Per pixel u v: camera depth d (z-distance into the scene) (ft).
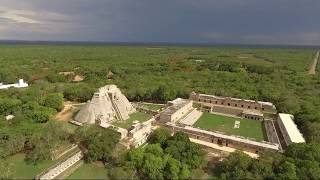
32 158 239.50
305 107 376.48
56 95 382.63
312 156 223.51
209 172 231.50
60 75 604.49
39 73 634.84
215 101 404.57
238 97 438.40
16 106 354.95
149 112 367.66
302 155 227.40
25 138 257.14
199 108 396.16
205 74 643.86
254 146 262.88
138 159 227.20
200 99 415.03
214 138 281.33
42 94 419.33
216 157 255.09
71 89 439.63
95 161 245.86
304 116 328.29
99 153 242.78
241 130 320.91
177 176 214.48
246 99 417.69
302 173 205.87
